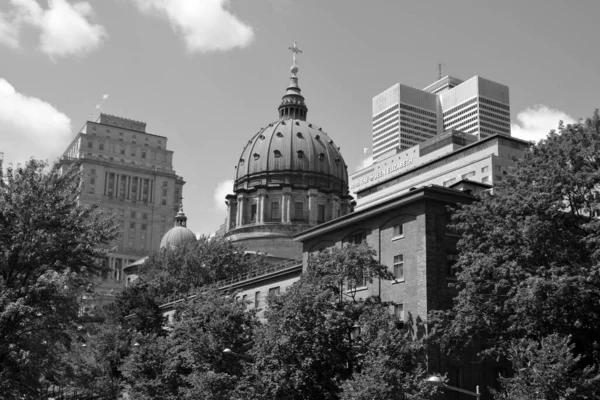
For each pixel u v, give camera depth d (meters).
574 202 45.66
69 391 75.38
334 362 48.38
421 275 55.62
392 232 60.19
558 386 37.59
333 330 48.62
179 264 119.62
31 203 44.84
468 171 123.06
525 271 45.47
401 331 49.66
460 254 51.09
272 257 128.25
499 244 47.47
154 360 65.19
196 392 53.16
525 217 45.41
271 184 140.12
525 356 40.47
